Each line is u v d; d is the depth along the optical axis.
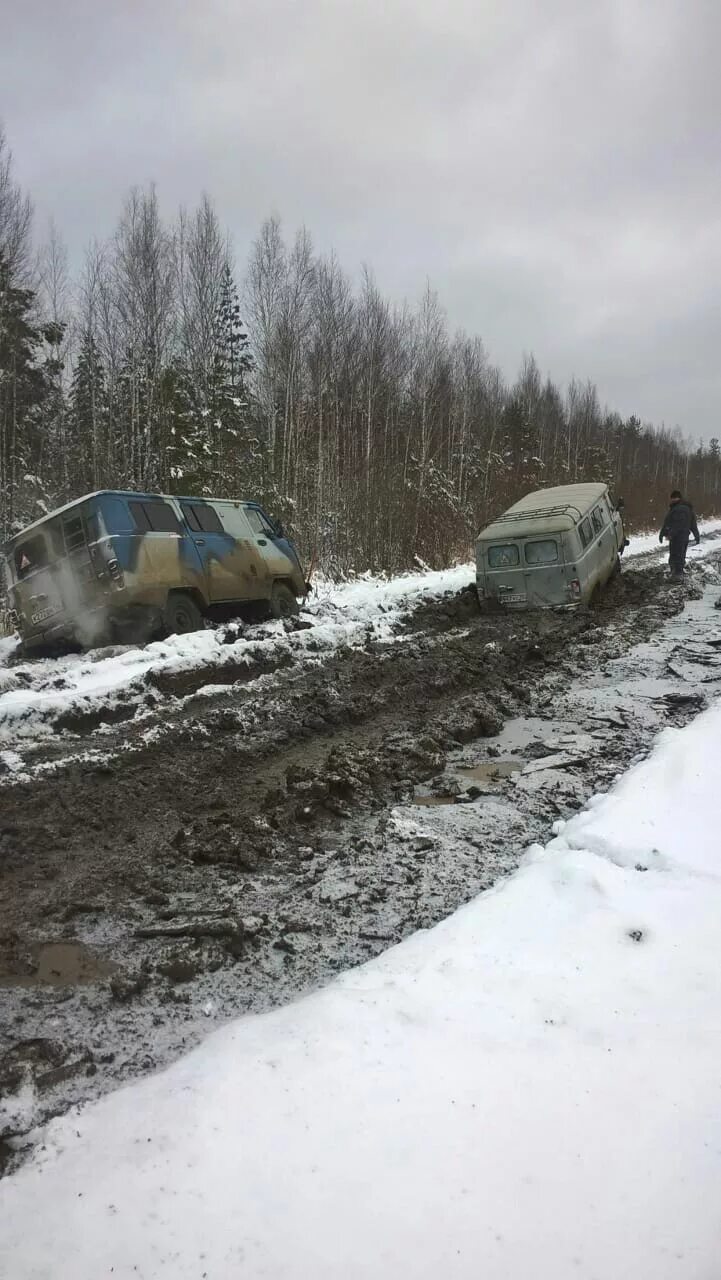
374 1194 1.97
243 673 9.53
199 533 11.58
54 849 4.72
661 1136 2.18
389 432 32.59
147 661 9.38
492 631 12.70
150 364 24.88
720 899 3.59
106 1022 3.05
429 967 3.06
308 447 28.27
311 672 9.62
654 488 57.50
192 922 3.79
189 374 25.30
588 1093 2.34
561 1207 1.94
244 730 7.23
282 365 28.53
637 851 4.07
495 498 32.75
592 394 63.12
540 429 51.38
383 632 12.58
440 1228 1.87
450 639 12.12
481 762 6.61
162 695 8.17
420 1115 2.24
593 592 15.20
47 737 6.88
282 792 5.60
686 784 5.08
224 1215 1.91
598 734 7.17
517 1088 2.36
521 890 3.73
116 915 3.94
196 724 7.19
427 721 7.66
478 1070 2.44
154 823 5.16
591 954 3.15
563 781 5.91
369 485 25.73
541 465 39.84
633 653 10.67
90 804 5.40
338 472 27.81
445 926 3.42
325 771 6.01
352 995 2.87
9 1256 1.83
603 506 16.81
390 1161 2.07
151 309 25.12
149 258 25.42
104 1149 2.17
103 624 10.23
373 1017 2.72
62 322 25.56
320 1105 2.28
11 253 22.70
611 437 64.19
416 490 27.00
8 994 3.26
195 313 27.47
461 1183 2.00
